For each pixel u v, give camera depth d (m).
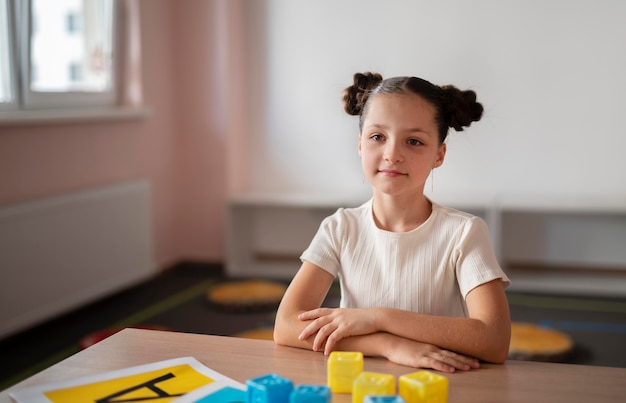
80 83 3.54
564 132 3.76
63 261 3.10
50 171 3.13
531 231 3.91
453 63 3.85
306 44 4.10
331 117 4.12
